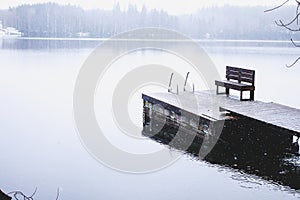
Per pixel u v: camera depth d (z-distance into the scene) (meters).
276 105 7.48
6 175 5.66
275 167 5.71
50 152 6.70
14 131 7.90
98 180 5.50
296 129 5.67
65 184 5.37
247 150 6.54
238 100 8.12
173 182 5.36
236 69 8.55
